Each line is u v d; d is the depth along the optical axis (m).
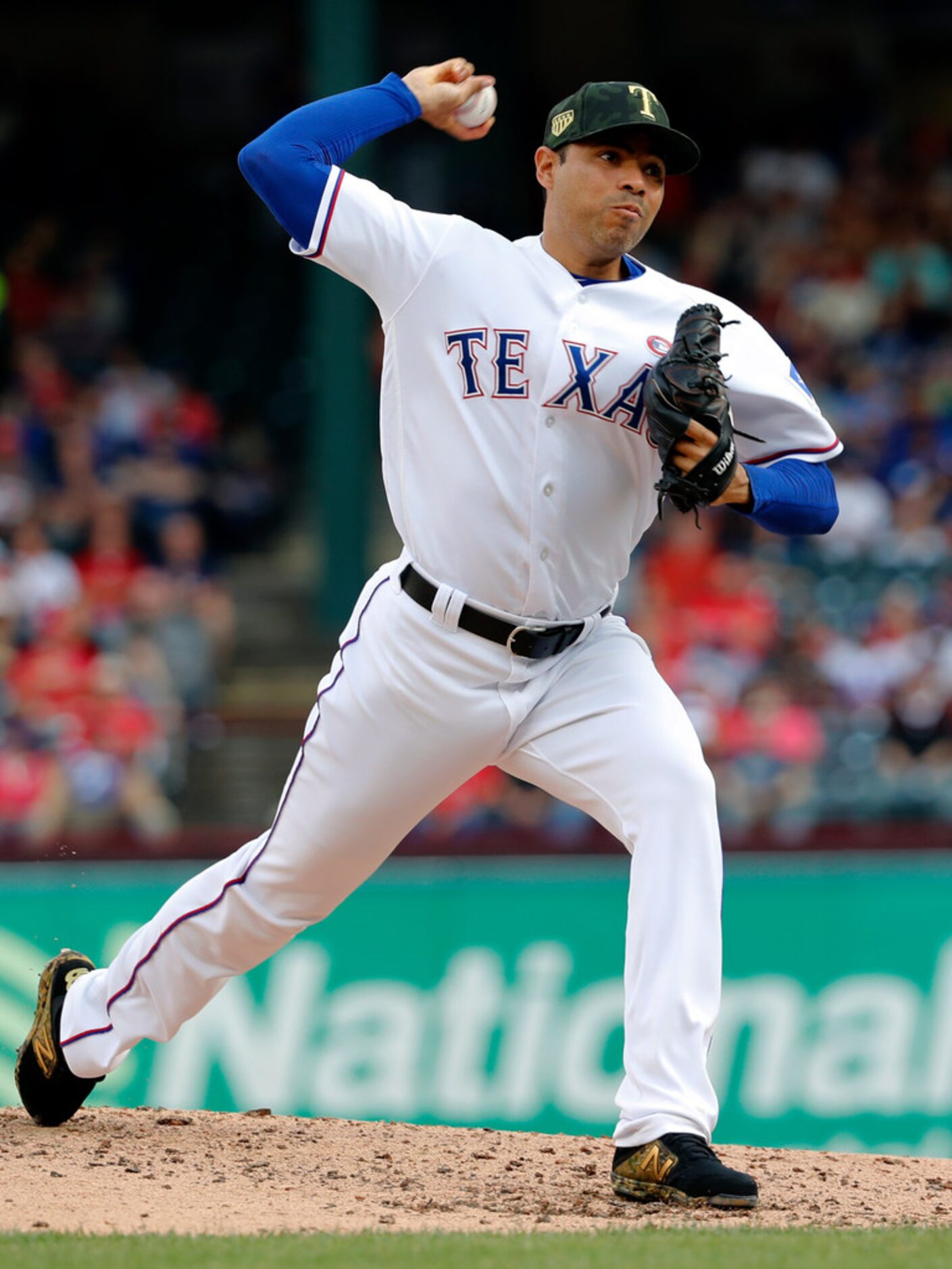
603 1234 11.34
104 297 60.47
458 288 13.05
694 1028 12.74
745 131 68.81
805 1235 11.33
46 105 70.56
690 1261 10.22
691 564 40.69
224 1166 14.02
